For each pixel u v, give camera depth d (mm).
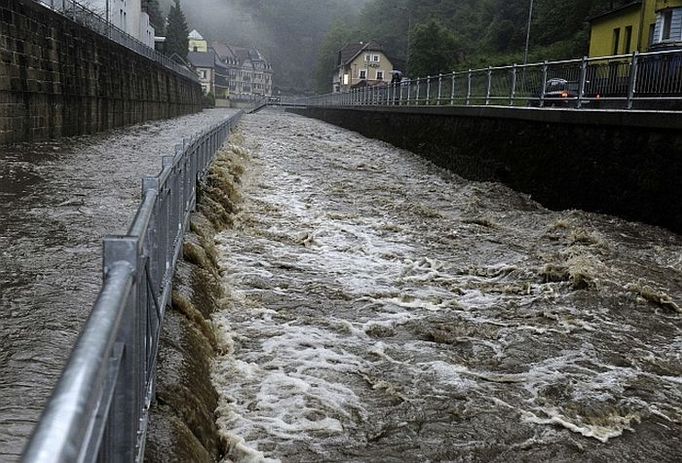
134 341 2371
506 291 9180
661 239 11578
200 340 5301
